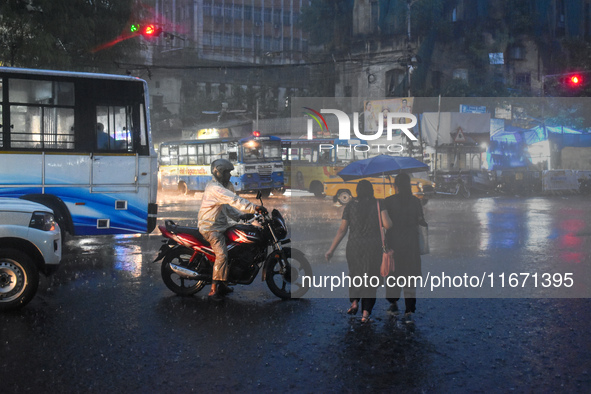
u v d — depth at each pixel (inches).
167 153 1254.3
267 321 241.4
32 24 652.7
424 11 1561.3
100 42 754.2
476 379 175.9
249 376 178.2
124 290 301.7
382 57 1612.9
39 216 270.1
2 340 214.1
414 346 207.6
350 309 248.1
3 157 398.9
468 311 256.8
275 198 1063.6
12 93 402.6
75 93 418.0
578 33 1633.9
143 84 435.2
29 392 164.9
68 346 207.3
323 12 1724.9
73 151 415.8
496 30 1582.2
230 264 282.2
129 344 209.9
